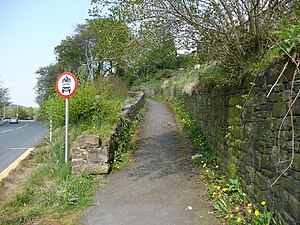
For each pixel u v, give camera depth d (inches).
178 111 625.9
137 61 246.5
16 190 242.8
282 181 134.2
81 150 256.4
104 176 253.8
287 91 129.2
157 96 1067.9
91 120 326.6
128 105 486.9
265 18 183.0
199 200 197.8
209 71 283.6
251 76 175.6
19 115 3051.2
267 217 145.1
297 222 120.9
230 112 221.8
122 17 215.2
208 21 200.5
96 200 205.0
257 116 165.0
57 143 342.3
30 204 202.8
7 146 529.3
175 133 423.5
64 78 286.8
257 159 164.7
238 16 191.3
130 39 226.8
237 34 194.5
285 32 131.3
